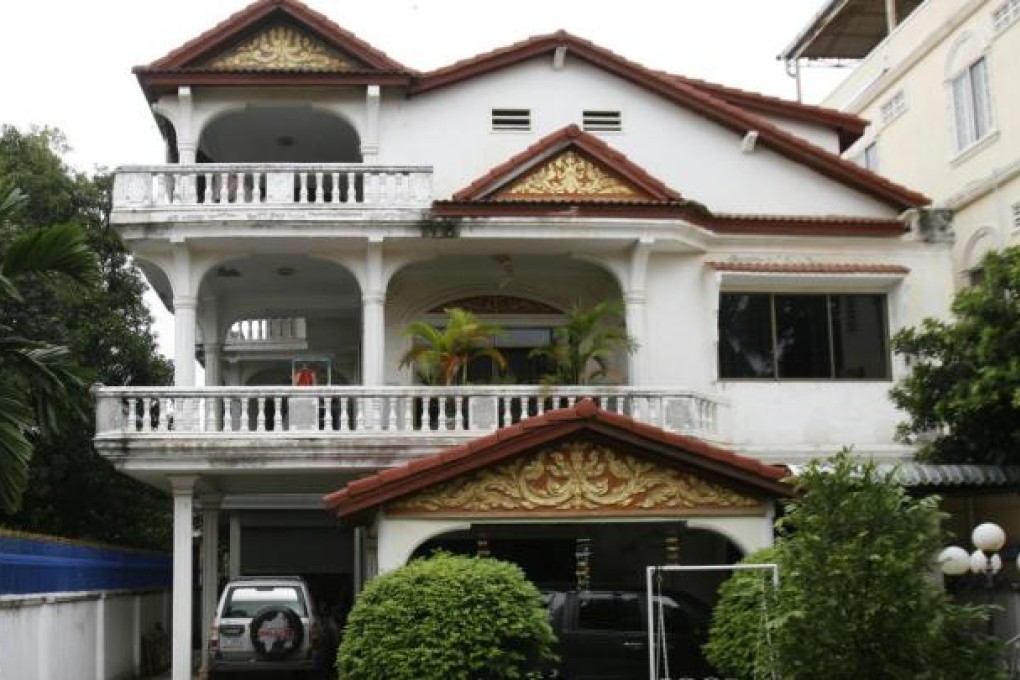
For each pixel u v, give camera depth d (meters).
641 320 21.30
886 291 22.03
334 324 27.03
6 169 26.61
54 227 13.74
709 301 21.53
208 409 19.55
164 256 20.77
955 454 17.88
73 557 18.42
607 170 21.33
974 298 16.75
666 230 21.00
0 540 14.75
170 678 23.39
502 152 22.80
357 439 19.41
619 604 15.50
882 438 21.42
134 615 23.42
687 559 20.78
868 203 23.16
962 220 25.02
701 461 15.17
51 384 13.66
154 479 20.52
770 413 21.39
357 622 12.46
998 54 23.77
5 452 12.93
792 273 21.48
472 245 21.14
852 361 21.81
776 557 11.09
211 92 22.19
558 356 20.66
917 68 27.22
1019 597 16.02
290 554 28.83
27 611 15.73
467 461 14.89
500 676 11.97
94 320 26.92
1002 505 19.02
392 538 14.99
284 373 29.56
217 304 24.81
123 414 19.48
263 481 21.25
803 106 25.19
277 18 22.09
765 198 23.00
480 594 12.14
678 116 23.17
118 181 20.39
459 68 22.64
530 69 23.09
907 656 9.98
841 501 10.39
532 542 21.66
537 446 15.03
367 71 22.12
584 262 22.17
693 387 21.44
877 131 29.31
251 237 20.38
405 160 22.59
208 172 20.55
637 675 15.19
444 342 20.31
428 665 11.84
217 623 18.39
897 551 10.07
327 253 21.03
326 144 24.52
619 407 19.44
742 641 12.20
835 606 9.98
